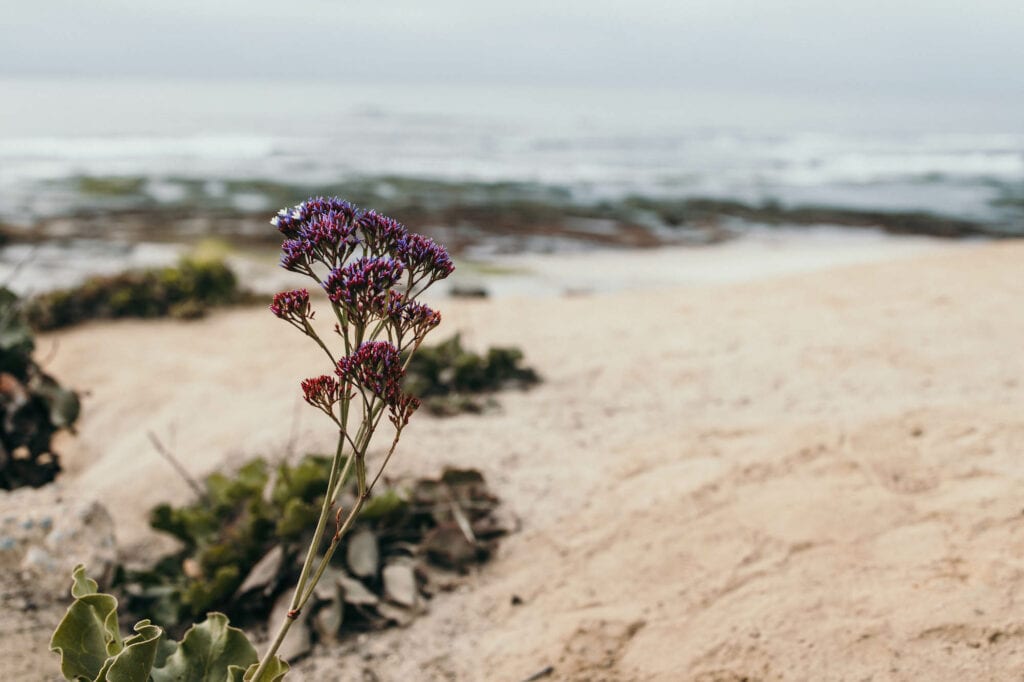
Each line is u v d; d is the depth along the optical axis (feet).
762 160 58.29
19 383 5.63
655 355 7.83
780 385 6.67
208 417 7.00
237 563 4.36
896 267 11.43
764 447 5.06
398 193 33.45
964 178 46.24
